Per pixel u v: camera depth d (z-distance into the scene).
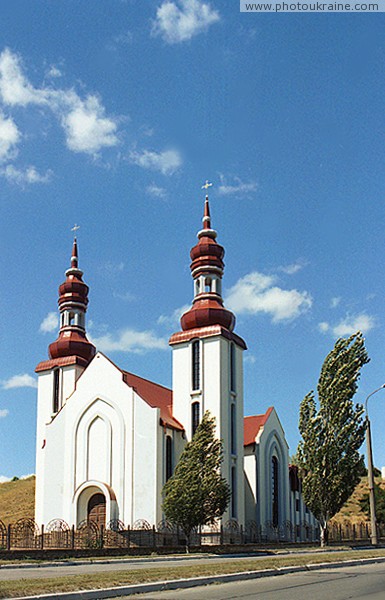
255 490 67.94
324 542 55.22
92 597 18.22
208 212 70.06
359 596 18.28
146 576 21.94
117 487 58.97
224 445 61.28
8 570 27.52
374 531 47.50
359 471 56.22
